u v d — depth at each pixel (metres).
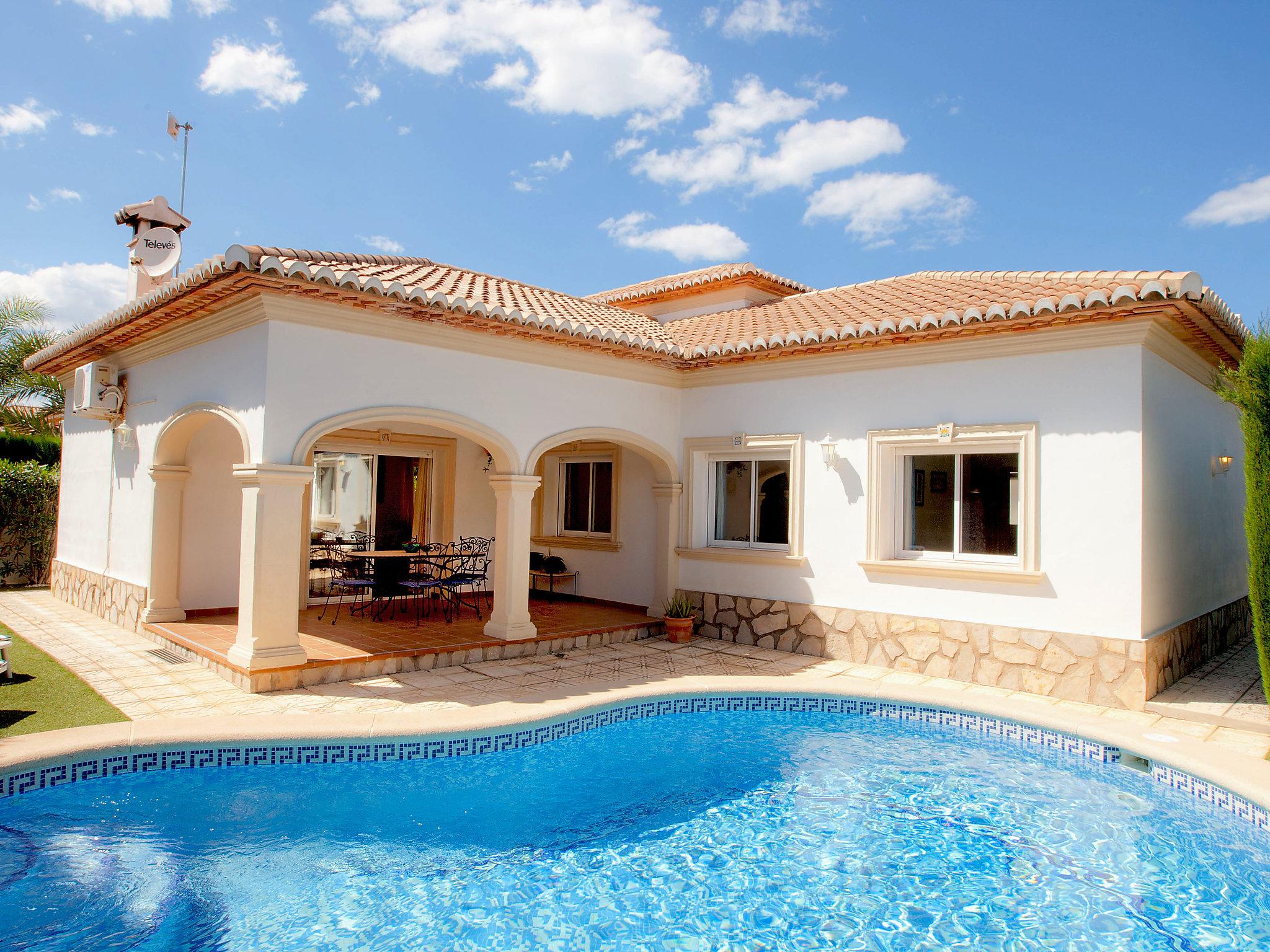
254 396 8.69
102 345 12.23
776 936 4.64
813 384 11.54
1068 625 9.12
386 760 7.14
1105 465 8.90
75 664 9.51
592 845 5.78
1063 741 7.86
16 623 12.65
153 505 11.46
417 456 14.62
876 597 10.79
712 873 5.40
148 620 11.35
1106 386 8.91
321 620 11.97
